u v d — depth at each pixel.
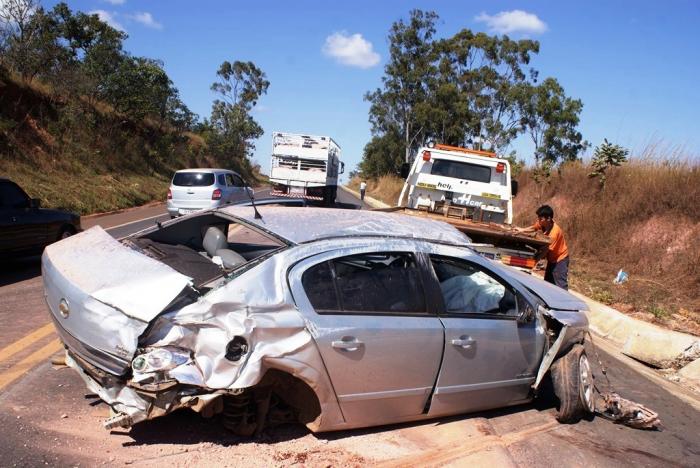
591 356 7.80
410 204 12.28
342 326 3.77
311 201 26.94
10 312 6.81
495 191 11.92
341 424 3.96
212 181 17.91
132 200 24.84
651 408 6.07
